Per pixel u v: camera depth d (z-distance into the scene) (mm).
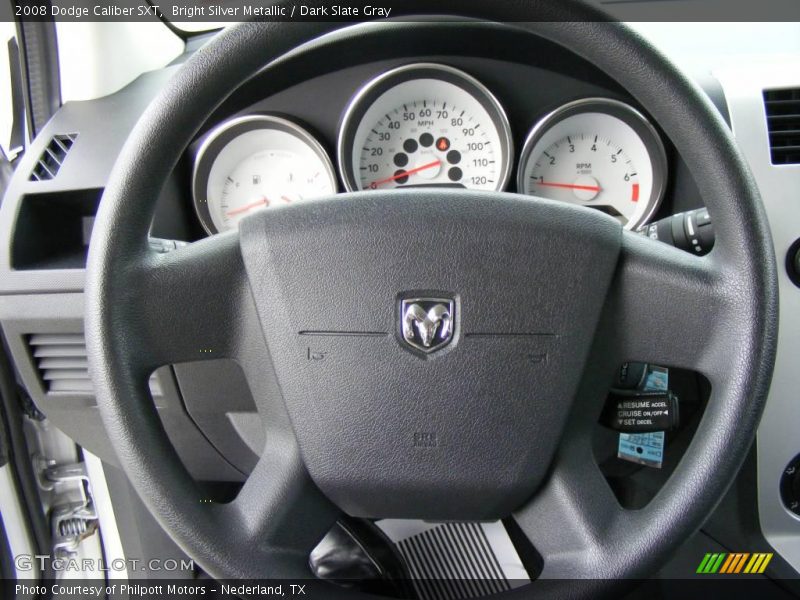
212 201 1214
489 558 1115
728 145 673
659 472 1032
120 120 1141
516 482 718
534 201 702
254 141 1211
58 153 1126
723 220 684
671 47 1213
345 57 1155
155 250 738
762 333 663
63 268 1052
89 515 1323
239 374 957
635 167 1189
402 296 698
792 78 1060
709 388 960
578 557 692
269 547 712
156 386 998
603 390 736
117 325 687
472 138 1229
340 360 709
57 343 1060
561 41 694
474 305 696
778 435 1034
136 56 1229
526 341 700
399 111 1227
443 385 702
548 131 1186
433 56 1164
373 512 762
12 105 1226
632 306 715
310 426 725
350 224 697
